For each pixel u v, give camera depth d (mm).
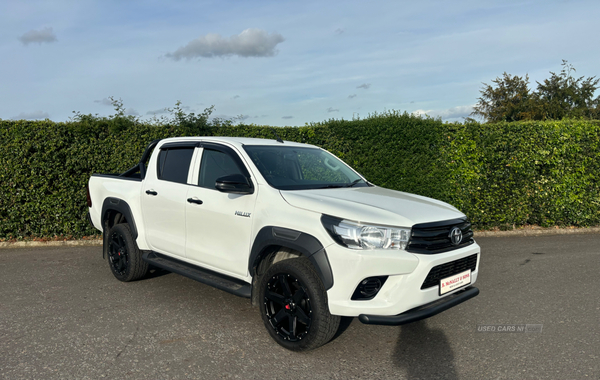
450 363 3363
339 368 3266
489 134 9125
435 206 3900
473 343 3752
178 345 3629
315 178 4438
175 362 3320
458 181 9102
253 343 3689
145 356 3416
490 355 3508
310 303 3352
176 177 4770
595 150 9797
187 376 3107
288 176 4203
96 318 4223
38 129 7711
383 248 3242
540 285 5516
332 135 9000
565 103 34188
